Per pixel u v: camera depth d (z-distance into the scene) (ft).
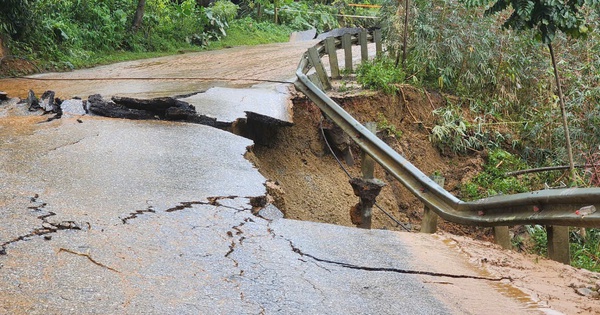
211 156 27.99
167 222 19.72
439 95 49.14
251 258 17.93
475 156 46.93
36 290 14.26
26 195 20.70
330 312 14.90
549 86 49.83
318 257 18.80
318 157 42.83
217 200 22.31
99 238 17.79
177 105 34.81
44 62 59.72
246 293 15.47
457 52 48.14
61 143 27.94
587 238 36.01
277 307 14.85
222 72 57.06
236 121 35.14
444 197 25.26
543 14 36.70
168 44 81.51
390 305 15.70
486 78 49.75
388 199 42.52
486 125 47.70
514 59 48.98
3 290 14.08
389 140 44.32
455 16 48.91
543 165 47.01
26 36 60.80
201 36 87.81
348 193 41.83
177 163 26.37
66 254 16.47
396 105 46.62
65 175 23.41
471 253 20.89
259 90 45.16
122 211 20.15
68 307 13.61
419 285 17.40
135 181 23.44
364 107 44.78
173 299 14.61
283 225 21.57
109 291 14.64
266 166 39.70
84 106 35.22
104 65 65.10
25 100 36.96
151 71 58.59
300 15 119.03
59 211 19.52
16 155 25.59
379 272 18.15
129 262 16.44
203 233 19.25
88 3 73.72
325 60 63.98
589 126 46.68
